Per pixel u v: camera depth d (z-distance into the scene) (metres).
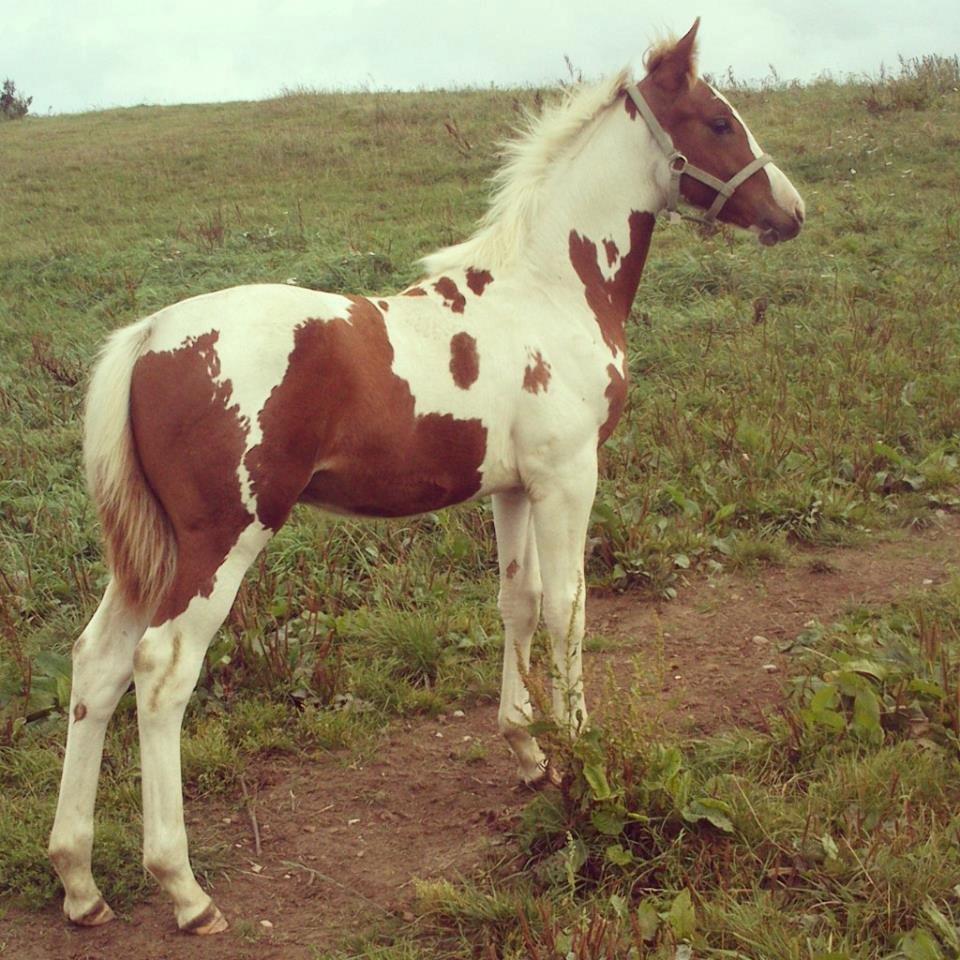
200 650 2.85
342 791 3.63
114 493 2.88
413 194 11.80
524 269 3.46
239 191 12.45
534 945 2.57
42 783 3.59
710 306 7.96
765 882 2.86
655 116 3.66
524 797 3.52
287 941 2.92
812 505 5.39
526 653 3.56
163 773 2.84
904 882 2.70
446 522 5.23
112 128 17.66
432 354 3.18
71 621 4.55
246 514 2.87
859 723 3.39
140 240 10.46
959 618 4.29
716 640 4.45
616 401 3.50
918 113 13.34
